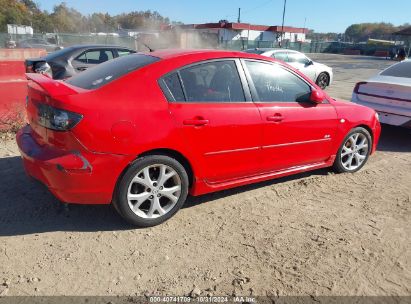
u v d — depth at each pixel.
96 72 3.74
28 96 3.59
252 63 4.03
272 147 4.10
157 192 3.48
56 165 3.07
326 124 4.53
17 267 2.91
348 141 4.98
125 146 3.18
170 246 3.27
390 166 5.60
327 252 3.26
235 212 3.92
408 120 6.43
